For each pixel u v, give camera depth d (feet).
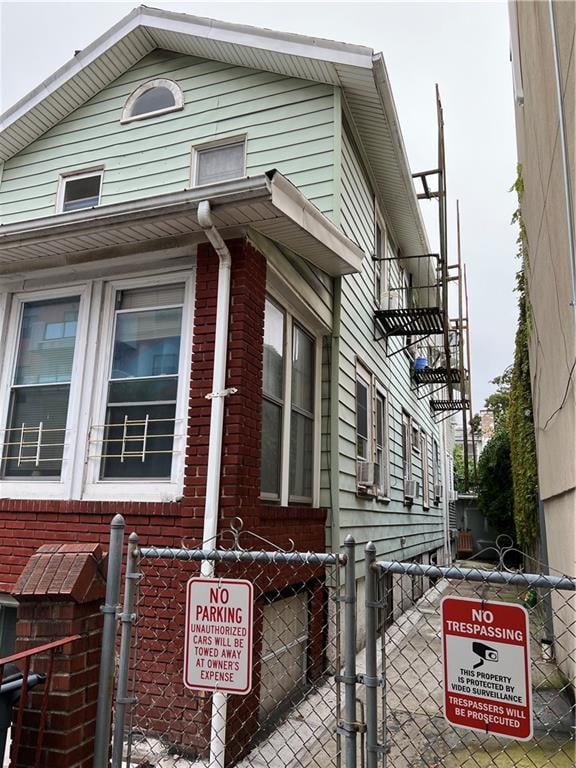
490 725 6.53
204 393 13.65
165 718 12.23
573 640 15.01
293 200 13.57
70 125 25.67
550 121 15.19
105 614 8.13
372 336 28.02
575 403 13.64
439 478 57.06
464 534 70.08
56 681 7.68
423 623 27.14
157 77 24.53
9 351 16.20
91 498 14.38
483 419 114.32
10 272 16.17
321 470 20.26
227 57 22.99
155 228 13.82
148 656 12.67
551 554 20.85
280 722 13.97
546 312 18.51
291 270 17.07
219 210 13.03
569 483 15.44
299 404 18.98
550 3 13.38
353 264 18.58
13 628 14.79
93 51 24.21
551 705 15.51
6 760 8.01
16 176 26.27
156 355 14.84
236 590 7.82
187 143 23.26
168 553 8.36
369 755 7.03
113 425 14.73
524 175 22.63
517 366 30.91
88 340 15.31
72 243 14.58
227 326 13.67
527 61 19.67
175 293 14.99
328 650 18.58
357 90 21.67
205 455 13.33
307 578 17.49
